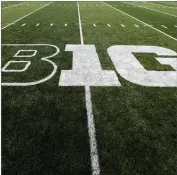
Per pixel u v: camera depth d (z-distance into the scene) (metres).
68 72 5.38
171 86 4.83
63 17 14.15
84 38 8.85
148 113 3.83
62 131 3.28
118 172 2.61
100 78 5.11
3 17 13.69
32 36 8.97
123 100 4.21
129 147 3.01
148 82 4.98
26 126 3.36
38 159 2.75
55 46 7.59
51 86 4.65
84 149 2.95
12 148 2.90
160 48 7.65
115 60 6.32
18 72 5.27
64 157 2.80
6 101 4.04
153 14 16.78
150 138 3.20
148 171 2.64
